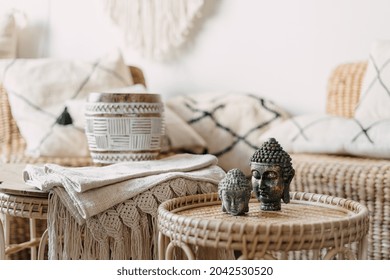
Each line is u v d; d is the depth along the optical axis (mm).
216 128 2045
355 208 1008
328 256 865
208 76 2254
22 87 1935
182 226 886
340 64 2037
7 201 1107
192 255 881
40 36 2449
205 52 2250
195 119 2070
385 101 1701
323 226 851
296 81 2133
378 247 1440
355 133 1604
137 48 2307
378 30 1998
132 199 1116
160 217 952
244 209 997
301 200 1146
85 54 2398
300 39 2115
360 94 1871
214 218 967
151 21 2275
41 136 1854
